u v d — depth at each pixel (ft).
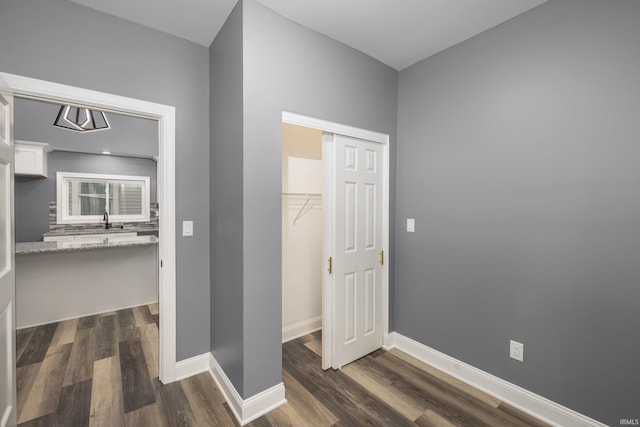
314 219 9.96
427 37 7.06
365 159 8.14
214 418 5.83
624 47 4.94
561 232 5.68
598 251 5.25
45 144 12.76
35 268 10.23
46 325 10.27
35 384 6.84
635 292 4.90
